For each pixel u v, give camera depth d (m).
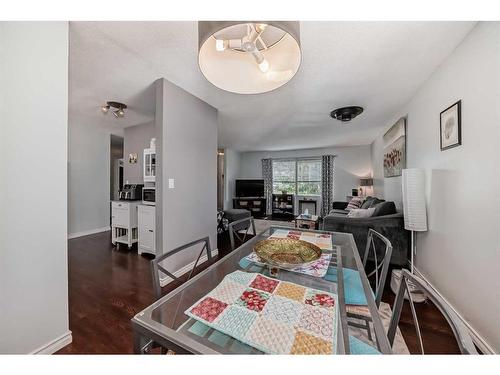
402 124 2.92
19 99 1.15
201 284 0.98
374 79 2.20
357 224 2.61
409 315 1.73
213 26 0.74
